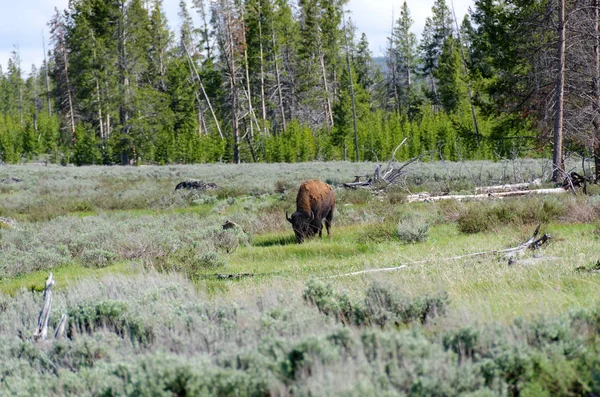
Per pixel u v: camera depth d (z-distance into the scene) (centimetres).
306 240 4016
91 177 11356
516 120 8900
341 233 4306
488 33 8819
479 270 2475
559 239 3231
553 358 1166
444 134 16962
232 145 16950
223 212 6347
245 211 6041
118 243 4103
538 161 10425
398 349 1233
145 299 2111
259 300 1955
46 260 3725
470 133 9881
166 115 17725
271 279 2809
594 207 4144
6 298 2627
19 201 7844
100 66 17075
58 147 19525
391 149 17375
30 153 19812
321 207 4091
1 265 3528
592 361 1137
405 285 2119
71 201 7862
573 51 6888
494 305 1809
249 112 16288
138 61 17975
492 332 1332
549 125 7325
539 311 1570
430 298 1714
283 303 1866
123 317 1891
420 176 8331
